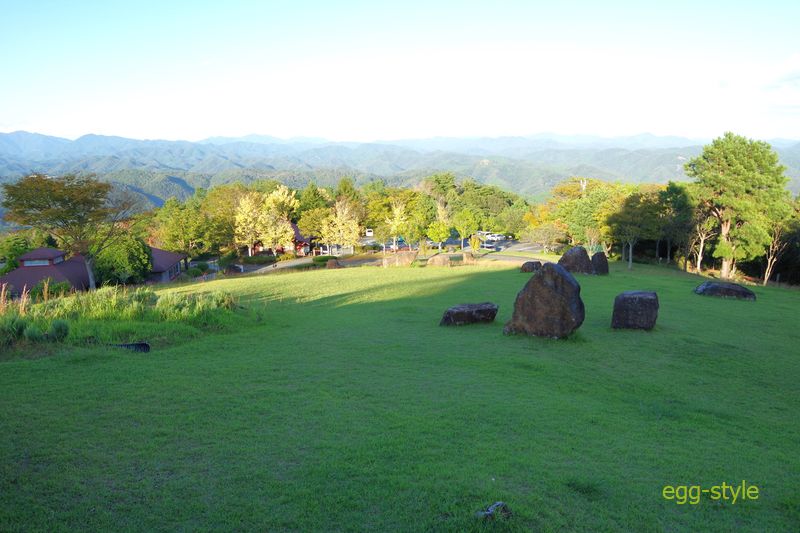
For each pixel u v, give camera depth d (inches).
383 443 304.7
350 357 519.8
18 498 230.1
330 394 394.0
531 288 643.5
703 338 686.5
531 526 224.4
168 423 321.7
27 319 535.2
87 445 285.9
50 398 354.9
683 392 471.8
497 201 4889.3
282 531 215.9
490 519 221.6
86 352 472.1
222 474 260.5
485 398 399.5
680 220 2055.9
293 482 254.5
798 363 586.2
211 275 2159.2
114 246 1800.0
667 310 901.2
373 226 3836.1
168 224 2642.7
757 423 399.2
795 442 363.9
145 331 571.5
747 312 910.4
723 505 260.1
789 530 241.3
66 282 1407.5
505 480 266.1
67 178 1599.4
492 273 1526.8
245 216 2891.2
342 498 241.3
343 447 297.0
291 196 3629.4
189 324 630.5
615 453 314.2
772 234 1916.8
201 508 229.1
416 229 3085.6
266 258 2930.6
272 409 355.3
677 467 300.8
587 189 3408.0
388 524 222.4
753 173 1916.8
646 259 2524.6
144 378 410.9
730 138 2041.1
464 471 272.4
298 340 600.1
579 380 479.8
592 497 255.9
